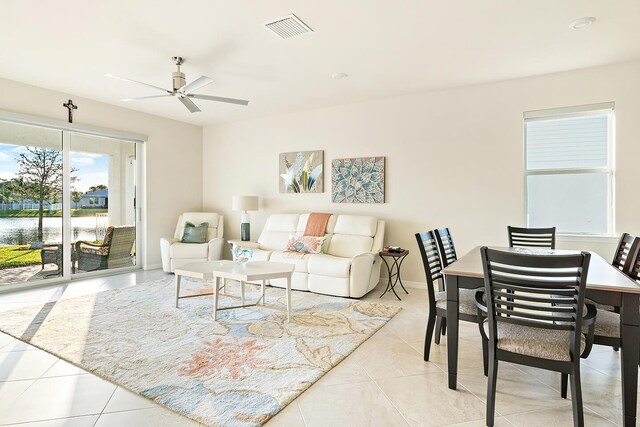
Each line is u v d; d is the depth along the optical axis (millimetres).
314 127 5309
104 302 3760
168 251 5297
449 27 2834
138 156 5566
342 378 2201
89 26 2828
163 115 5680
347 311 3541
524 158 4039
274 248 5098
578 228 3887
